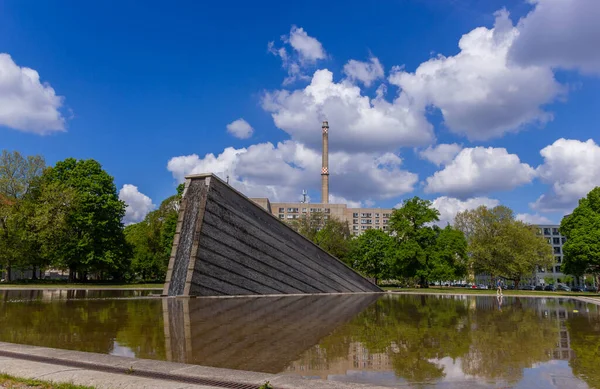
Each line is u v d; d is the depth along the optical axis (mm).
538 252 70625
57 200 47469
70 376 6941
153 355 9531
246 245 30984
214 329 13812
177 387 6441
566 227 50500
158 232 65062
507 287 93812
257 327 14664
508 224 64750
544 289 91500
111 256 51938
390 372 8320
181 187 65438
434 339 12594
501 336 13320
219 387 6578
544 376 8000
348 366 8820
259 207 32500
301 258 36375
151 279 73000
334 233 73062
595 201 48344
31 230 47781
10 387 6332
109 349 10141
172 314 17953
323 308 23516
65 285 46875
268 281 32844
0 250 46219
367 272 74812
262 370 8391
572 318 19438
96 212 52000
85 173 52594
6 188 48750
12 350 9055
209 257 28078
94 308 20500
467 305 28344
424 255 59469
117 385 6461
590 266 47781
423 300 34094
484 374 8148
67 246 49156
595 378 7855
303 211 145125
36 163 51188
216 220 28656
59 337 11820
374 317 19062
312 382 6848
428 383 7492
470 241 68688
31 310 19375
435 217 60625
